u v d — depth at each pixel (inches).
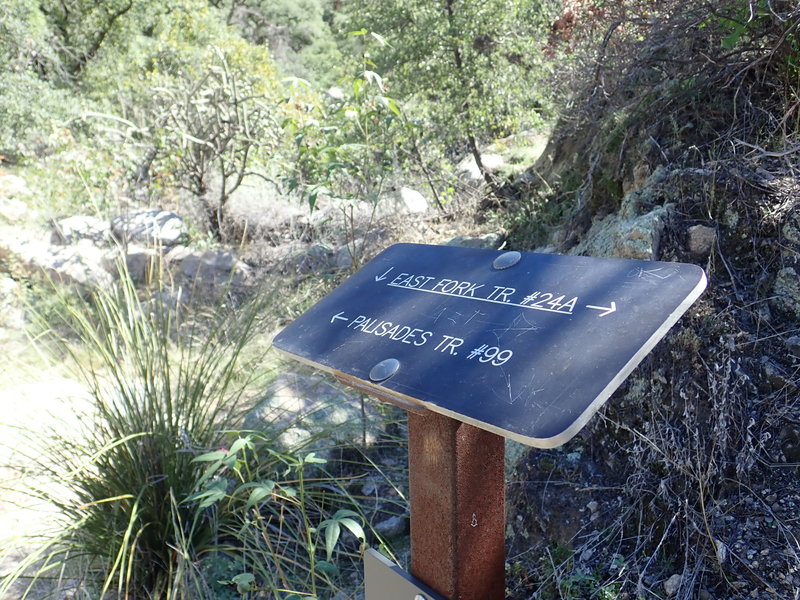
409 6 253.1
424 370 53.1
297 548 97.3
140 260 210.4
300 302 157.9
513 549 88.1
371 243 208.8
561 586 78.4
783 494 75.5
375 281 68.4
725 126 114.0
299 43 850.8
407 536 101.8
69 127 320.5
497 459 56.3
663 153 116.0
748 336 87.4
